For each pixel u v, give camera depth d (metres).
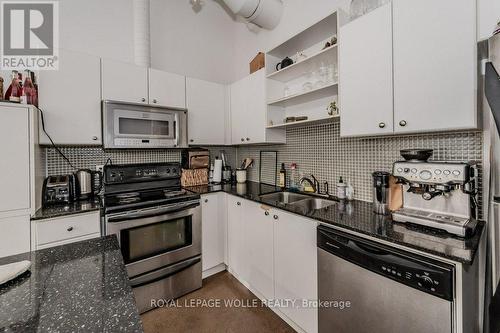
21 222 1.47
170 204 1.96
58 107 1.77
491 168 0.95
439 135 1.36
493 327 0.87
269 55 2.21
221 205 2.34
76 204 1.77
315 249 1.41
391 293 1.01
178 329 1.64
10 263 0.78
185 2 2.85
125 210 1.75
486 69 0.84
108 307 0.59
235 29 3.22
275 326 1.66
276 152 2.53
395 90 1.25
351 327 1.18
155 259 1.87
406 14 1.20
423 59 1.14
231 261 2.28
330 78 1.80
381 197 1.38
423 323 0.91
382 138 1.63
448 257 0.86
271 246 1.76
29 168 1.51
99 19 2.30
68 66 1.81
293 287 1.57
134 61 2.35
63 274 0.75
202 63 2.98
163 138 2.22
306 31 1.84
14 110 1.46
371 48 1.35
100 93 1.95
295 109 2.27
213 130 2.64
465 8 1.02
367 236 1.12
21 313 0.56
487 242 1.06
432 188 1.14
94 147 2.20
